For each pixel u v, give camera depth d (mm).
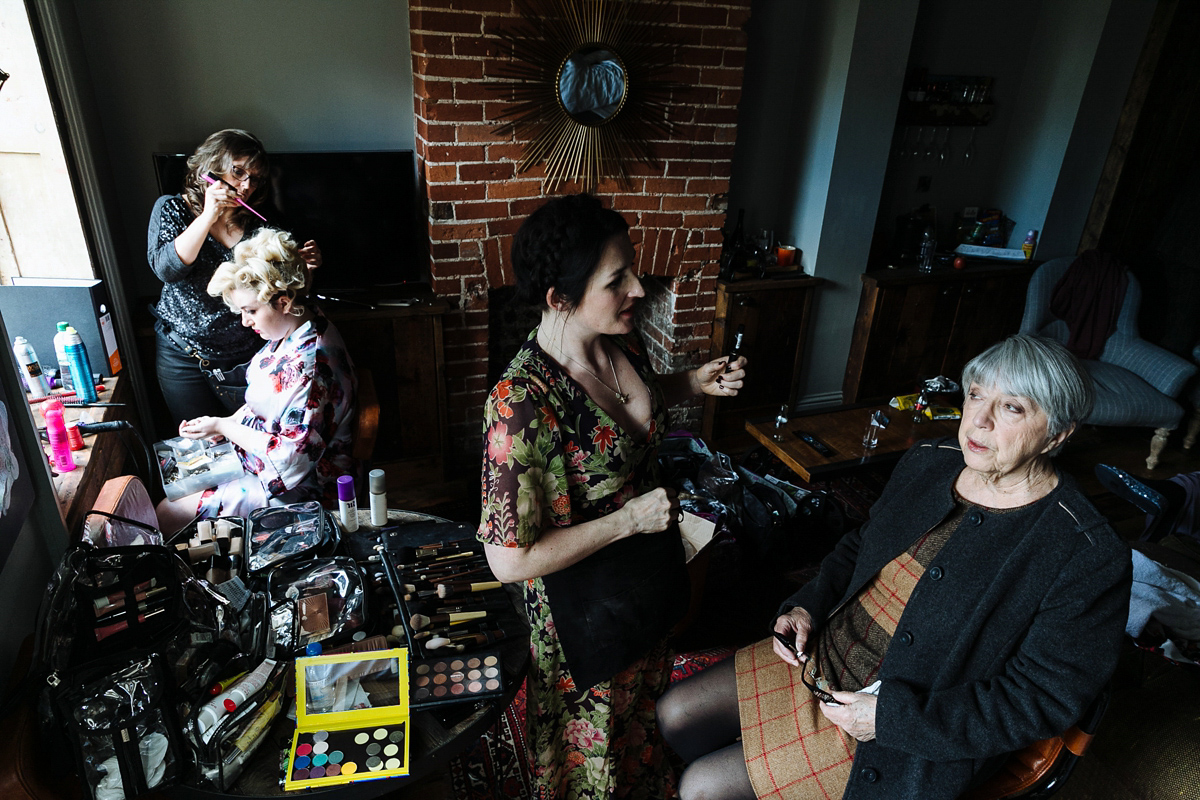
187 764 1133
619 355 1320
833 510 2715
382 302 2791
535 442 1163
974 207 4098
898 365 3828
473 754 1860
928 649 1239
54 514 1476
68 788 1147
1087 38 3539
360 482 2098
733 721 1515
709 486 2600
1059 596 1139
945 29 3607
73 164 2232
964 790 1219
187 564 1526
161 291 2580
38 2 2051
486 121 2680
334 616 1391
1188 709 1541
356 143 2879
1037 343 1152
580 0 2609
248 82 2660
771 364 3570
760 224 3691
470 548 1651
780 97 3438
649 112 2869
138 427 2562
